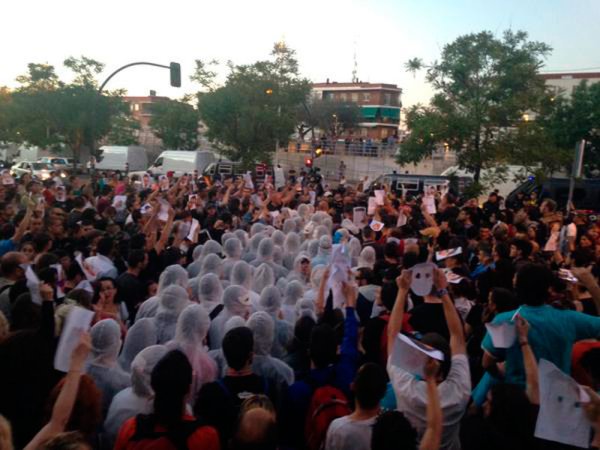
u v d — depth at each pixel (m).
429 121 22.02
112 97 43.97
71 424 3.39
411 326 5.43
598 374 4.13
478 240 10.73
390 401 4.25
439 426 3.40
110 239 8.01
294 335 5.29
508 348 4.21
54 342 4.31
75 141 44.16
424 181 26.66
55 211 9.66
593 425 3.19
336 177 48.31
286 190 17.84
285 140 41.00
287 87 39.09
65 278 7.21
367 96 87.75
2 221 11.23
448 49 22.20
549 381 3.24
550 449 3.38
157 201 8.86
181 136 56.97
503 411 3.38
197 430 3.36
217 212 13.80
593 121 34.03
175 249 8.65
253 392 4.26
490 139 22.06
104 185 21.73
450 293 6.49
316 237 9.99
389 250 8.09
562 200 26.56
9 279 6.36
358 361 5.10
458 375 3.91
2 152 59.62
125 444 3.36
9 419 3.85
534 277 4.31
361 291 6.77
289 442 4.30
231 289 5.70
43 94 41.59
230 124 38.91
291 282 6.40
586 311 6.39
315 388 4.38
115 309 6.10
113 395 4.40
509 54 21.91
